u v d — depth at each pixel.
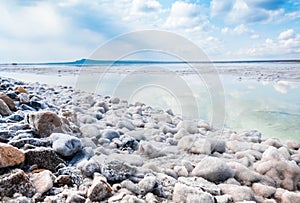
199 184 2.00
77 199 1.55
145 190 1.83
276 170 2.28
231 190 1.94
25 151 1.91
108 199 1.64
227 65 21.14
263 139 3.68
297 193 1.96
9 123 2.73
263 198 1.98
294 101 6.65
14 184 1.51
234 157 2.85
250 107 6.04
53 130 2.50
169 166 2.49
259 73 13.88
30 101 3.84
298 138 3.96
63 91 6.78
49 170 1.95
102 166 2.05
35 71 17.98
